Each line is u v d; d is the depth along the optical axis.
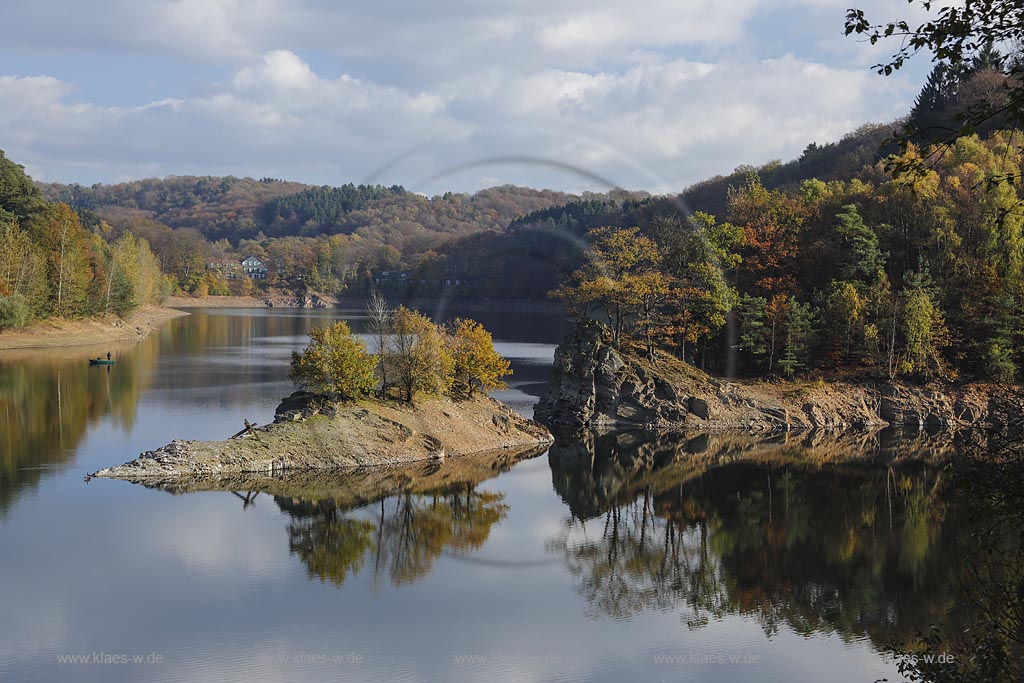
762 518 48.97
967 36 14.47
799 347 82.38
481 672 28.48
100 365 105.88
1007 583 19.16
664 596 36.38
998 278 81.62
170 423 66.94
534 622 33.19
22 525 41.69
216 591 34.81
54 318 137.00
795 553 42.56
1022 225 82.31
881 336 82.62
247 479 52.09
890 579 38.56
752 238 92.00
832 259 91.12
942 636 31.53
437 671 28.48
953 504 51.62
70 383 89.19
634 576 38.81
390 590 35.88
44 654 28.88
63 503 45.38
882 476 59.34
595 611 34.41
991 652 18.89
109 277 152.75
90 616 31.97
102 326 146.00
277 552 39.72
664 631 32.59
